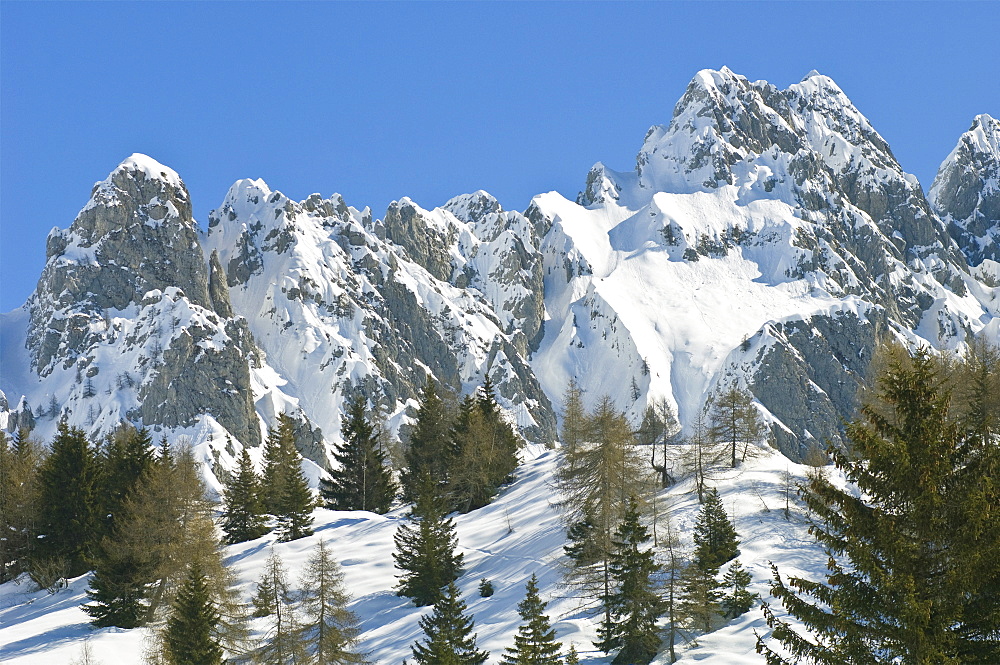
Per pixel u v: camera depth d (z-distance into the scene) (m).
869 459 22.73
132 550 82.25
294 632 61.75
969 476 21.88
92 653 73.38
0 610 95.31
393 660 67.94
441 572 82.56
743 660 50.81
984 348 96.00
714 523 75.50
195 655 61.91
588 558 68.75
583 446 100.75
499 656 62.41
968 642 21.52
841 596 23.05
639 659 55.62
